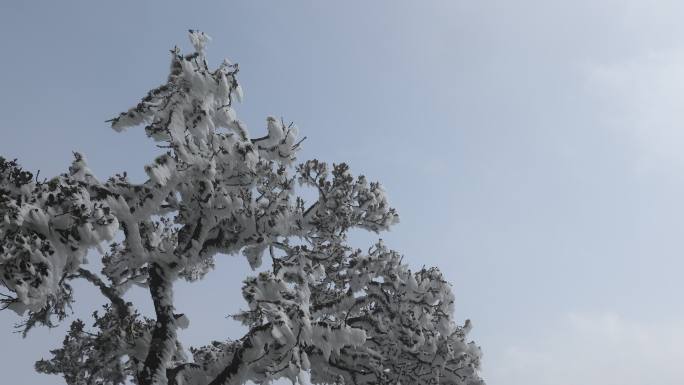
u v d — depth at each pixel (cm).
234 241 1327
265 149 1387
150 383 1099
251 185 1309
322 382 1574
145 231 1302
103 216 880
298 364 1058
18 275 775
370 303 1633
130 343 1204
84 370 1510
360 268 1578
